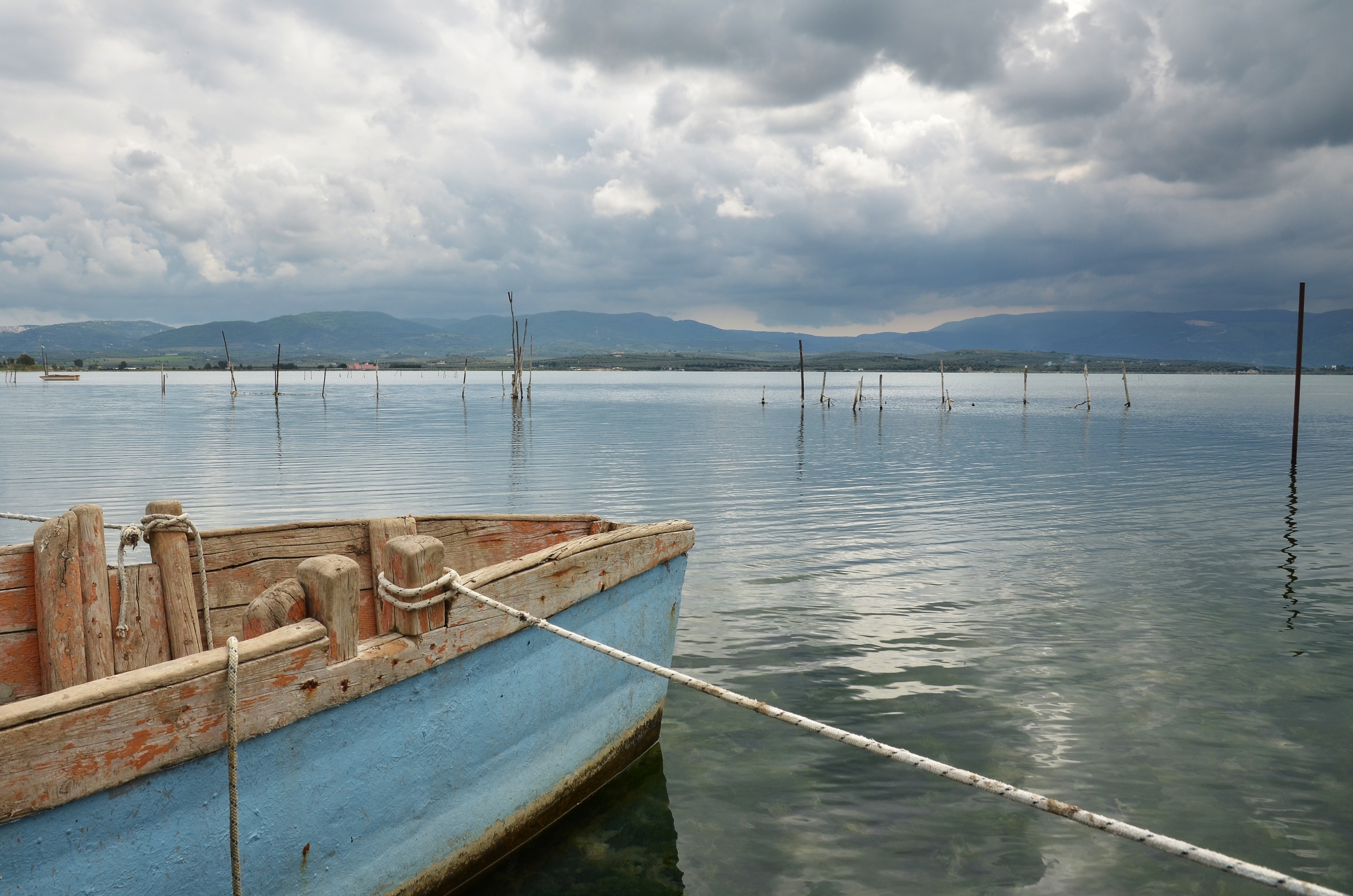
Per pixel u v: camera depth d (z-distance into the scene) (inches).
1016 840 226.2
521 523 267.3
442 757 178.7
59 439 1408.7
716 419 2089.1
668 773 262.1
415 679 168.6
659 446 1366.9
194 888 131.9
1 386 4471.0
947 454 1277.1
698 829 231.5
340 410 2333.9
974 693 321.7
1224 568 524.4
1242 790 248.8
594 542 225.6
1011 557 557.0
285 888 146.2
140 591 188.1
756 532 647.1
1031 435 1651.1
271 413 2176.4
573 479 950.4
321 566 150.9
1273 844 221.6
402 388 4534.9
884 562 540.4
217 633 205.9
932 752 273.7
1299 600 450.6
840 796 249.3
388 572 172.1
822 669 347.3
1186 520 701.3
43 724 111.3
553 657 211.5
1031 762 267.0
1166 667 348.5
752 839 226.8
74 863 116.9
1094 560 546.6
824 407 2787.9
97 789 117.5
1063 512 740.0
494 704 192.2
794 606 436.5
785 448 1358.3
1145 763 265.6
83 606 171.3
